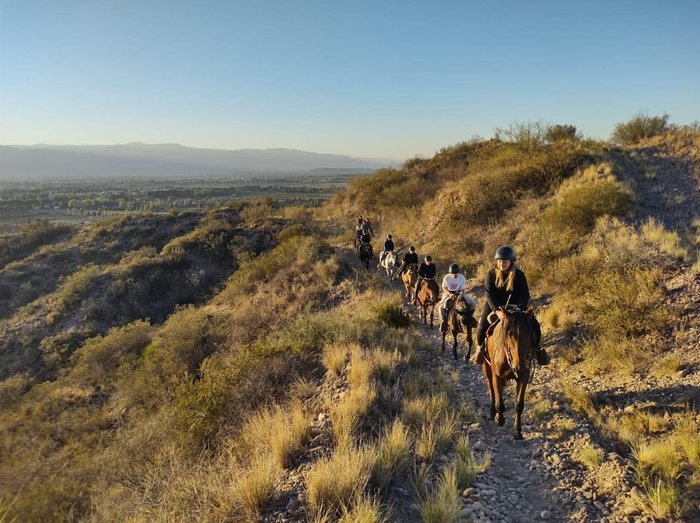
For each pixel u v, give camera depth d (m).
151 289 35.66
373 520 4.83
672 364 8.29
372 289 19.45
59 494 7.07
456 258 20.73
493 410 7.66
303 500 5.61
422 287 14.83
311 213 44.81
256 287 25.72
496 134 36.31
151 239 43.62
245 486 5.79
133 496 6.67
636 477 5.73
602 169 21.00
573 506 5.44
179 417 10.10
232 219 45.00
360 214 38.75
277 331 15.37
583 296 12.26
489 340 7.05
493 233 20.78
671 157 22.17
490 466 6.44
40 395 19.05
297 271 23.66
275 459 6.72
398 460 6.27
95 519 6.12
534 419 7.84
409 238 27.42
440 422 7.46
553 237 16.36
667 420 6.96
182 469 7.11
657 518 4.99
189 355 18.58
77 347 29.11
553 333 11.55
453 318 11.61
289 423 7.84
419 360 11.01
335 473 5.71
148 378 16.98
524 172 23.25
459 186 26.25
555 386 9.16
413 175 37.84
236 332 19.50
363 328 12.63
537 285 14.52
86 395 18.84
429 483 5.85
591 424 7.43
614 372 9.05
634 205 17.19
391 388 8.91
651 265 12.05
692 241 13.63
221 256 38.53
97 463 8.61
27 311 34.47
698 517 4.93
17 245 46.59
